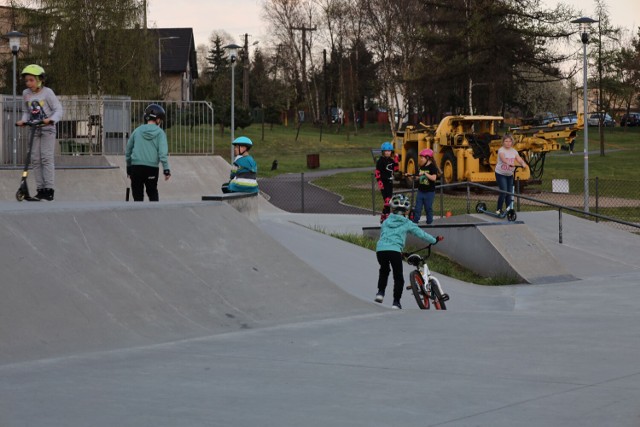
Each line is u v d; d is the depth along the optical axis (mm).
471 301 14773
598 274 18344
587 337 9258
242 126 79188
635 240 21875
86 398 6535
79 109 27766
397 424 5855
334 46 105500
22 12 54906
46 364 7801
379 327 10039
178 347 8695
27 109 14133
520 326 10094
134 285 10070
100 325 9039
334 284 12031
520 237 18422
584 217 30203
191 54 104562
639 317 11023
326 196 36500
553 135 38312
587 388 6816
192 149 28531
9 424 5805
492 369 7586
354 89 98250
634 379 7137
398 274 12289
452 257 19203
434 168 20578
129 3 54656
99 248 10469
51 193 14258
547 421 5887
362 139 88375
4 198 22141
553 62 66000
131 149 15336
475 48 64625
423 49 79500
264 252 12188
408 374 7406
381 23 85812
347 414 6109
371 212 30797
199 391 6789
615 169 54625
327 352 8438
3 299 8734
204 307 10242
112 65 54281
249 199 16094
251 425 5836
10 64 57094
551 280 17422
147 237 11250
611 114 106062
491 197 36781
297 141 80500
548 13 64500
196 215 12336
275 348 8664
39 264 9570
